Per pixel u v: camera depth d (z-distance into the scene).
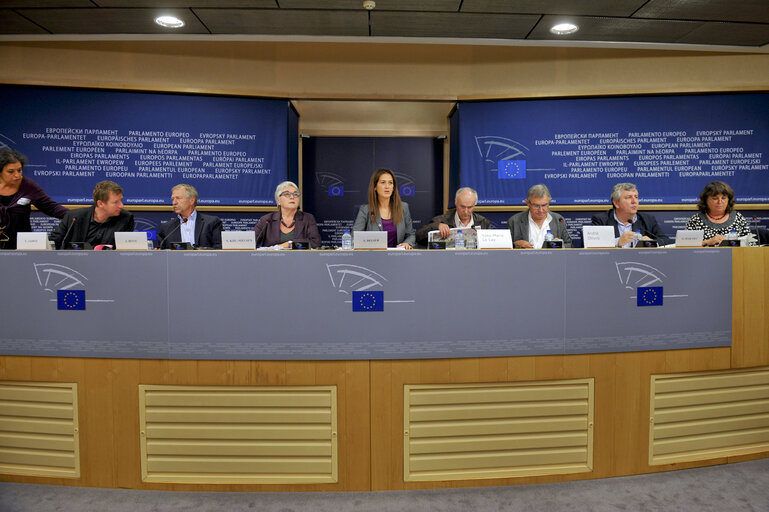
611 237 2.11
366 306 1.94
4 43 4.11
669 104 4.35
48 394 2.00
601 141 4.39
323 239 5.84
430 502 1.89
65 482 2.01
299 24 3.67
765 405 2.24
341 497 1.93
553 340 2.01
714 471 2.13
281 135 4.44
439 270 1.96
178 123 4.29
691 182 4.38
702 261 2.12
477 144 4.46
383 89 4.45
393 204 3.13
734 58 4.32
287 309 1.94
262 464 1.97
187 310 1.94
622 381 2.08
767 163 4.32
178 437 1.97
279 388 1.96
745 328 2.17
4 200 3.81
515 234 3.29
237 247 2.01
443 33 3.86
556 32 3.82
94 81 4.20
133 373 1.97
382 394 1.97
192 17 3.54
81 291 1.97
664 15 3.51
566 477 2.04
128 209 4.26
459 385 1.99
